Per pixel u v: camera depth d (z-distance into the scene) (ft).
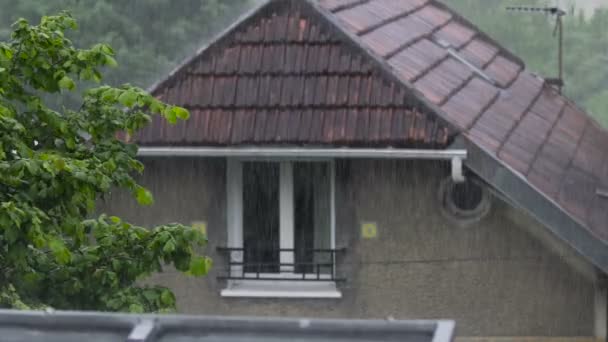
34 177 50.93
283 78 76.89
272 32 78.07
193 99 77.25
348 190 76.48
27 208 49.44
